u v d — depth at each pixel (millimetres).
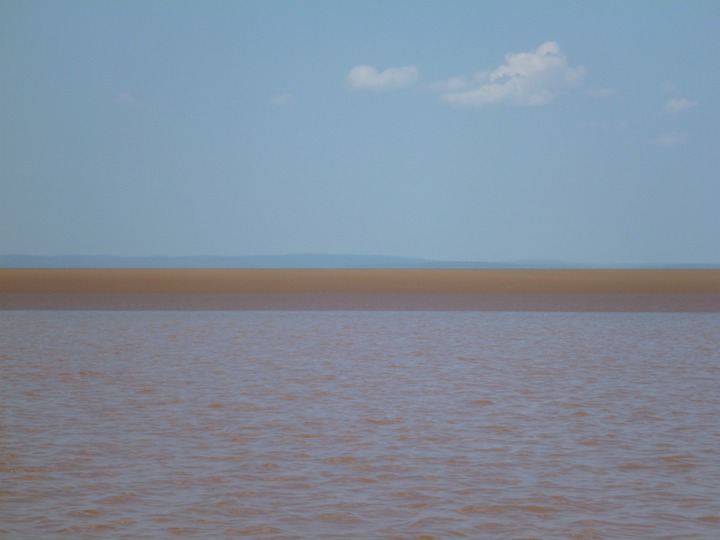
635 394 17188
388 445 12648
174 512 9500
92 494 10164
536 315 38844
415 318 37000
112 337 28438
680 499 10023
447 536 8781
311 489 10383
